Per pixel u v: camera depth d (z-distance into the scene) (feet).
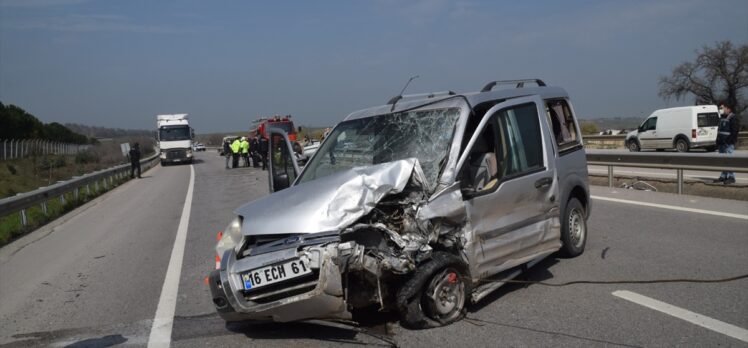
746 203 32.35
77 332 18.10
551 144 20.31
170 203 55.31
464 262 15.83
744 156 35.06
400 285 15.06
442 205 15.47
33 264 29.96
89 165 136.98
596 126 166.20
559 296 17.98
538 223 19.08
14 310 21.17
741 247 22.75
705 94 145.28
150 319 18.76
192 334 16.96
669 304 16.79
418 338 15.01
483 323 15.89
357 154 19.36
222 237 16.44
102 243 34.68
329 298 13.89
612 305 16.94
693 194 39.37
